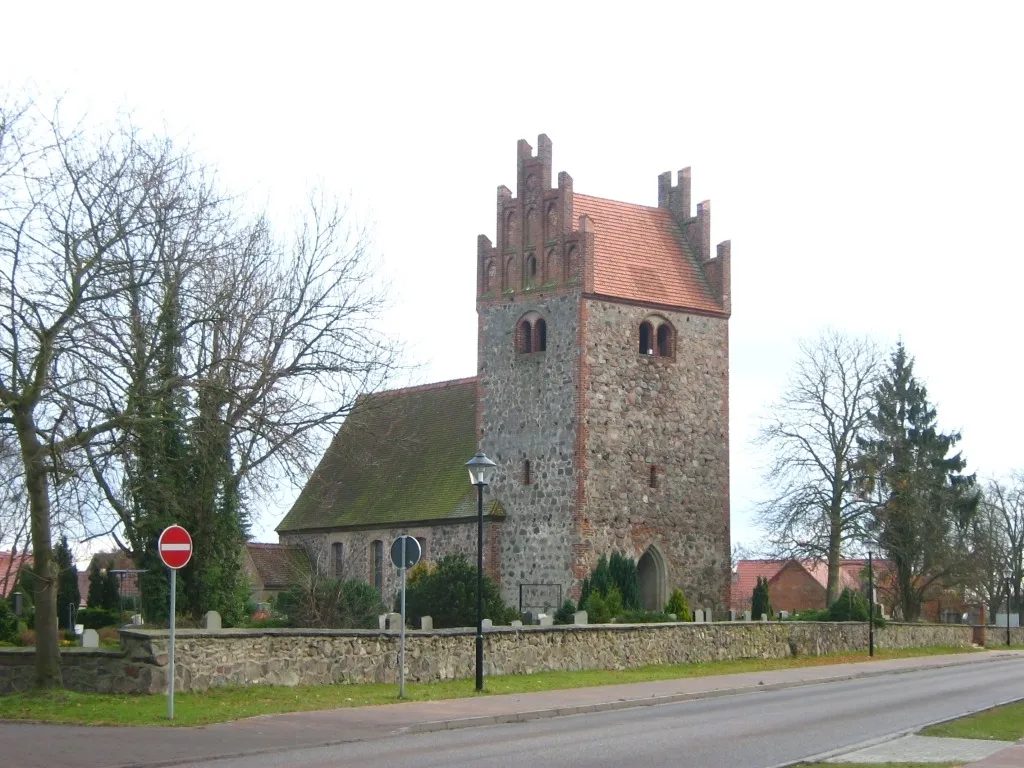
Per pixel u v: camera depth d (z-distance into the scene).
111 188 30.39
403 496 65.62
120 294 30.52
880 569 90.94
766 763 20.86
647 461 59.09
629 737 24.77
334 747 23.08
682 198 63.84
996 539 105.44
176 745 22.34
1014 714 29.02
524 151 60.84
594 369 57.84
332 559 69.69
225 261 38.06
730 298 62.50
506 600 58.97
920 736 24.78
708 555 60.62
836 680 43.34
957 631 73.94
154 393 30.78
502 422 60.25
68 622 59.19
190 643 29.91
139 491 34.75
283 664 31.86
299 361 39.22
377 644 34.22
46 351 28.55
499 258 61.16
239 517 43.47
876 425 73.25
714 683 38.72
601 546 57.25
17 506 30.94
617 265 59.72
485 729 26.52
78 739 22.94
